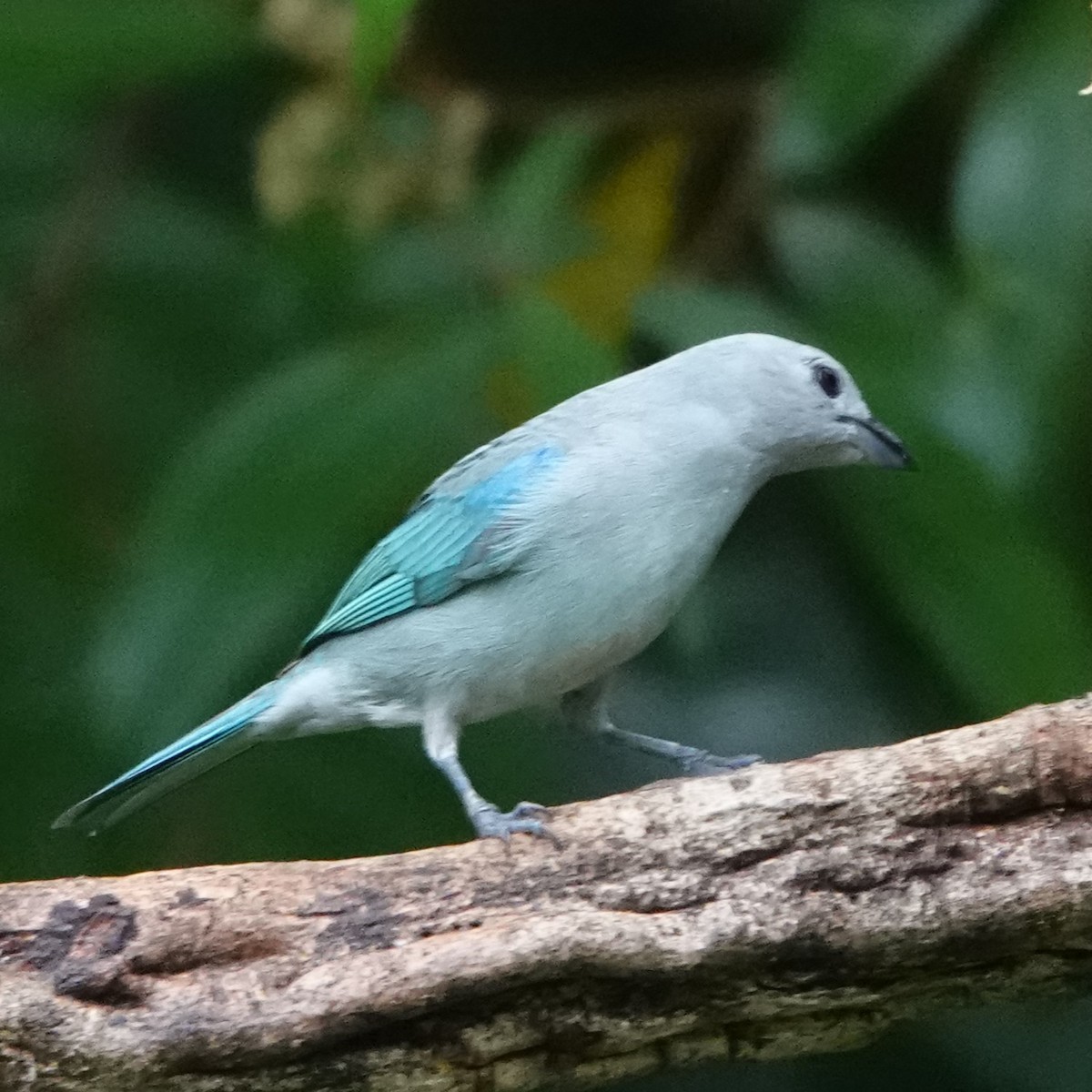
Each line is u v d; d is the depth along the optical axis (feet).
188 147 16.22
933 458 15.92
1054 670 15.90
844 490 15.97
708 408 15.88
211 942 15.65
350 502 15.93
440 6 16.21
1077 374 15.97
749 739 16.16
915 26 15.99
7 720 16.07
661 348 16.20
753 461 15.89
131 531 16.11
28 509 16.12
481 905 15.67
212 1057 15.64
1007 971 15.70
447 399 15.96
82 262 16.17
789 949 15.67
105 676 15.90
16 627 16.10
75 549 16.11
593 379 15.94
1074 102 15.93
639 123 16.19
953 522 15.92
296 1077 15.65
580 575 15.84
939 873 15.67
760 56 16.25
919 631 16.02
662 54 16.26
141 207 16.19
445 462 15.96
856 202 16.17
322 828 16.08
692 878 15.67
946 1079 16.11
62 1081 15.62
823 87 15.99
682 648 16.08
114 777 16.02
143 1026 15.62
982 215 15.93
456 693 15.88
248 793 16.07
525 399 15.96
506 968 15.65
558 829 15.69
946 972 15.70
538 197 16.10
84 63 16.02
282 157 16.05
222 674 15.90
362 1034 15.65
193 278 16.16
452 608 15.87
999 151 15.93
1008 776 15.69
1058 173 15.93
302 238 16.06
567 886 15.67
